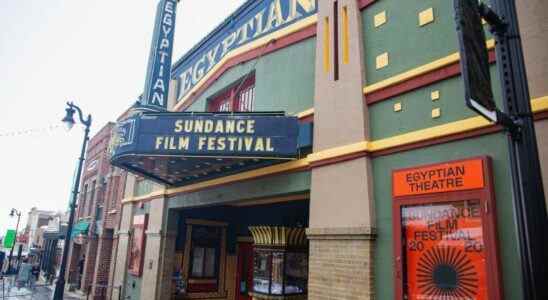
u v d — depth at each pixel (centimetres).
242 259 1310
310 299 645
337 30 725
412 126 575
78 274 2150
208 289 1280
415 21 606
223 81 1095
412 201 536
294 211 1075
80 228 2212
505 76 324
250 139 745
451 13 562
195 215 1299
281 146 729
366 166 608
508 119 310
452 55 538
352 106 654
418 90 579
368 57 664
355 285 580
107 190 1848
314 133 713
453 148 517
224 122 764
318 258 648
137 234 1364
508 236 446
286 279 877
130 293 1334
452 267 482
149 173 1009
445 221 500
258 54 961
